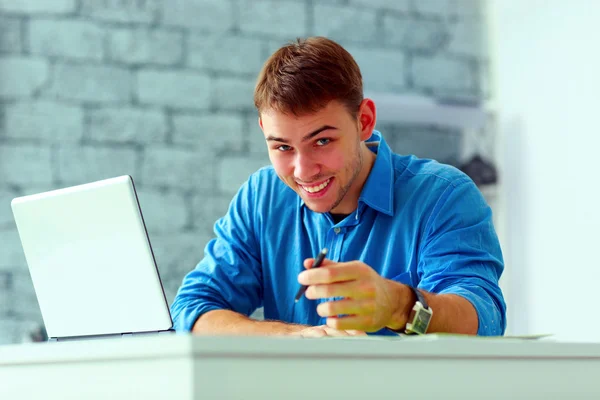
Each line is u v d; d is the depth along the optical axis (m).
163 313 1.33
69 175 3.36
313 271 1.08
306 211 1.82
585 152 3.34
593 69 3.31
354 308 1.10
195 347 0.84
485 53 3.96
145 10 3.52
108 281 1.38
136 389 0.91
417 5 3.90
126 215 1.34
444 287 1.54
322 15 3.76
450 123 3.80
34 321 3.24
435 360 0.99
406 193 1.73
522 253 3.68
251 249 1.88
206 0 3.60
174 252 3.43
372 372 0.94
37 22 3.40
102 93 3.43
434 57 3.89
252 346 0.87
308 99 1.46
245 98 3.60
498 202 3.82
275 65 1.52
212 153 3.53
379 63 3.81
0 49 3.35
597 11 3.30
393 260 1.71
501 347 1.04
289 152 1.54
